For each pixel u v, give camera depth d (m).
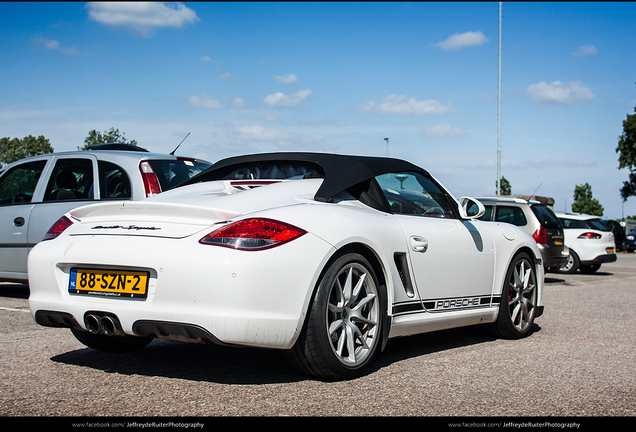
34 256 3.19
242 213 2.92
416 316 3.63
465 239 4.11
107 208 3.12
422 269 3.67
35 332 4.42
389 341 4.37
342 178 3.44
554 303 7.15
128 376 3.14
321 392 2.88
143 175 5.48
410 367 3.51
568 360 3.84
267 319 2.72
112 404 2.64
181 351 3.80
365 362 3.19
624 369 3.61
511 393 2.99
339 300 3.08
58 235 3.23
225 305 2.67
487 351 4.09
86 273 3.00
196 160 6.14
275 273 2.75
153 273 2.79
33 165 6.35
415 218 3.79
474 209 4.12
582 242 12.98
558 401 2.88
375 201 3.52
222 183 3.67
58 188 6.02
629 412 2.73
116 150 5.98
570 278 11.76
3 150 56.25
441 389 3.02
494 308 4.41
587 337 4.75
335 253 3.06
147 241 2.86
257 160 3.88
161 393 2.82
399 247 3.48
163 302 2.75
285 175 3.71
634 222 34.41
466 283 4.08
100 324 2.91
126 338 3.70
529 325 4.75
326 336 2.95
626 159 37.00
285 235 2.83
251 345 2.72
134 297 2.84
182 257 2.74
